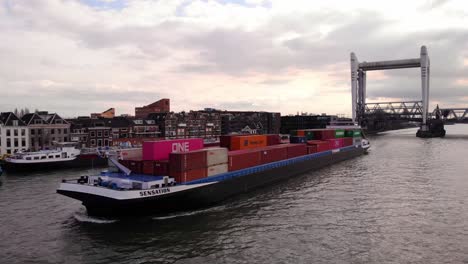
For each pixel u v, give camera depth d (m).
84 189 44.66
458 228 42.00
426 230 41.38
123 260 33.66
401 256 34.38
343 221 44.78
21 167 86.06
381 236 39.59
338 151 103.19
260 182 66.00
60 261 33.59
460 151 127.06
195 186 49.31
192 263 33.06
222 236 39.66
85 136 122.56
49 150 98.56
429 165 92.12
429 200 54.88
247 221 44.81
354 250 35.84
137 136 137.25
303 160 83.19
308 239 38.81
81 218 45.56
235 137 73.06
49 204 53.22
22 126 110.25
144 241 38.09
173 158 48.94
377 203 53.31
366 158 112.19
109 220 44.47
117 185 46.84
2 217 46.88
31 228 42.44
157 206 45.69
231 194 57.34
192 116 160.88
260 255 34.72
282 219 45.69
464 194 58.56
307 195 59.09
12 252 35.72
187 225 43.09
